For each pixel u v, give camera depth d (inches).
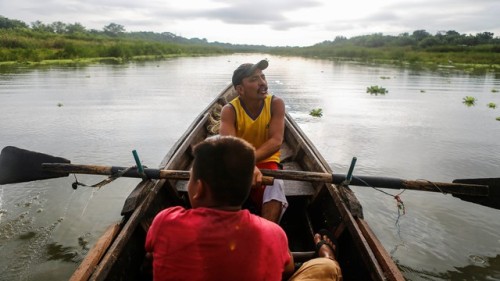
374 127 300.8
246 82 111.0
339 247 106.7
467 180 115.0
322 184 121.4
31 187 177.5
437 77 731.4
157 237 55.2
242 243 52.7
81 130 276.5
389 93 494.6
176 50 1964.8
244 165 52.9
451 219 157.5
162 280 54.3
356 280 94.0
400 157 228.7
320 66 1144.2
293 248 117.0
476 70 943.0
